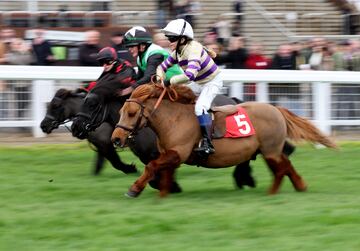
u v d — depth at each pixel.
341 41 23.67
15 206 10.00
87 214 9.43
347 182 11.93
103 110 11.88
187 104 10.48
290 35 25.53
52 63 17.81
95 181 12.16
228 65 18.05
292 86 16.39
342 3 27.88
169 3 23.64
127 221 9.02
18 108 16.11
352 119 16.77
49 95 16.17
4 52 17.98
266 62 18.38
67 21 22.14
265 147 10.77
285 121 10.96
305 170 13.10
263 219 9.03
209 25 24.27
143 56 11.39
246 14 25.33
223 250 7.80
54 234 8.48
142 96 10.26
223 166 10.61
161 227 8.68
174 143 10.26
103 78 11.95
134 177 12.61
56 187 11.47
